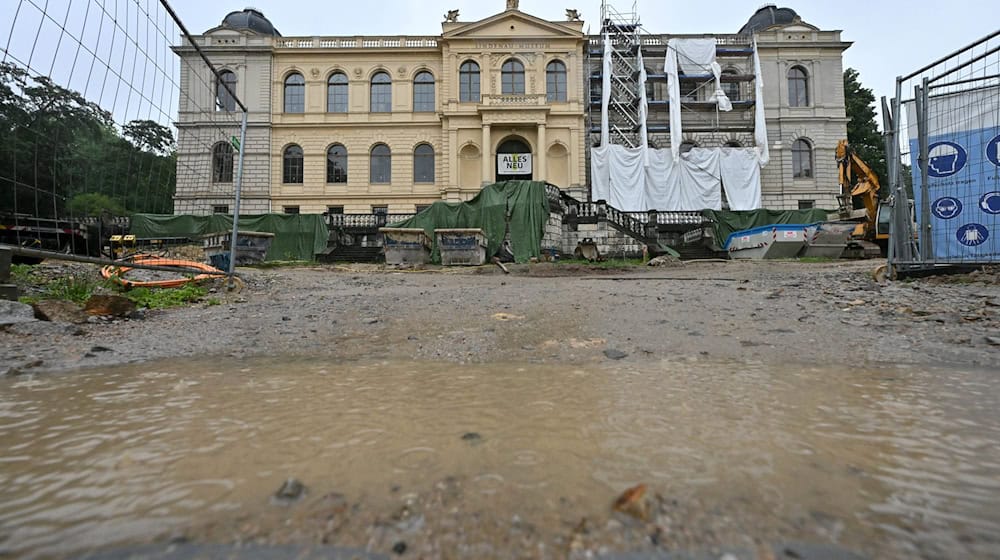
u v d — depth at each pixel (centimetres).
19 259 843
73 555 97
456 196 2803
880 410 187
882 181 3616
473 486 126
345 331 397
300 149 2961
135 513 113
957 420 175
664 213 2311
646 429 166
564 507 115
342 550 99
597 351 312
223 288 707
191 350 326
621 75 2961
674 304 510
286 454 147
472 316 464
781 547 99
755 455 144
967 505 115
